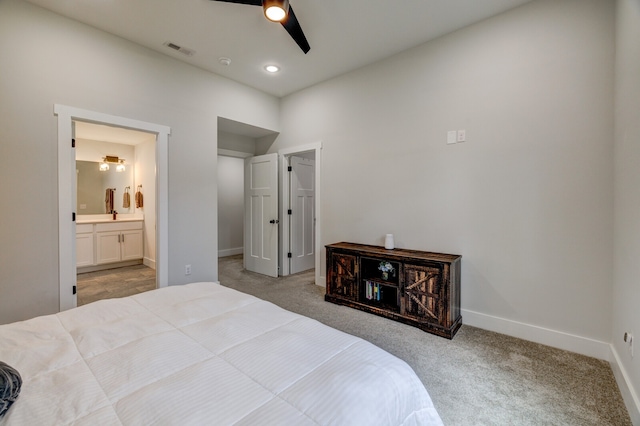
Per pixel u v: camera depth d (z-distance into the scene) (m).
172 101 3.31
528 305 2.45
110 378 0.92
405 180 3.15
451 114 2.83
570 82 2.25
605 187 2.13
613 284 2.08
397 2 2.40
